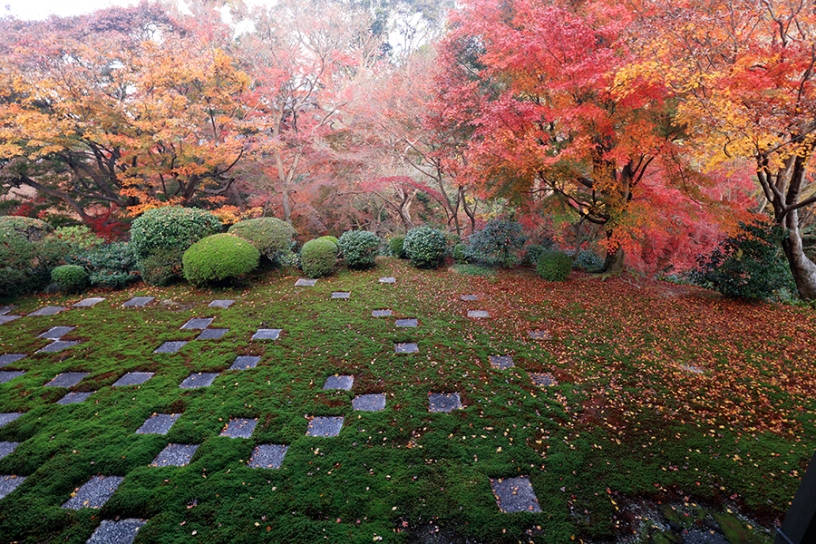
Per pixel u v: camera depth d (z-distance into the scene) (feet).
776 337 17.40
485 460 10.13
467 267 26.96
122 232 33.42
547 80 20.63
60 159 31.83
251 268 22.77
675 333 17.70
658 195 22.30
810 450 10.49
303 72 36.37
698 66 15.52
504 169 23.00
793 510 5.59
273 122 37.11
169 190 37.93
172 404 12.26
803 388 13.44
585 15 20.10
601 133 20.07
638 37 16.34
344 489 9.20
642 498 9.04
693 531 8.29
